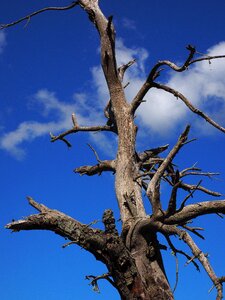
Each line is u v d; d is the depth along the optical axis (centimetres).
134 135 1224
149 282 964
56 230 955
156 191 932
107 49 1259
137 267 977
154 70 1215
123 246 941
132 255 990
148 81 1220
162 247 1020
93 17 1318
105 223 959
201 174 1036
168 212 913
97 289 912
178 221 923
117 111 1244
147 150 1278
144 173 1155
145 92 1228
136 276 936
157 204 936
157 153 1280
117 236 949
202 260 863
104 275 927
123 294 932
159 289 961
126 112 1239
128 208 1113
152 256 990
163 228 934
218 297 824
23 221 946
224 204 908
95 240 924
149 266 981
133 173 1172
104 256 933
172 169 1264
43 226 956
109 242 934
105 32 1270
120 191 1145
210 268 854
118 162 1193
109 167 1275
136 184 1156
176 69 1163
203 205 916
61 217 961
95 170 1299
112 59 1258
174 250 954
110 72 1263
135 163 1192
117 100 1255
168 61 1195
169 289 973
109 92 1277
